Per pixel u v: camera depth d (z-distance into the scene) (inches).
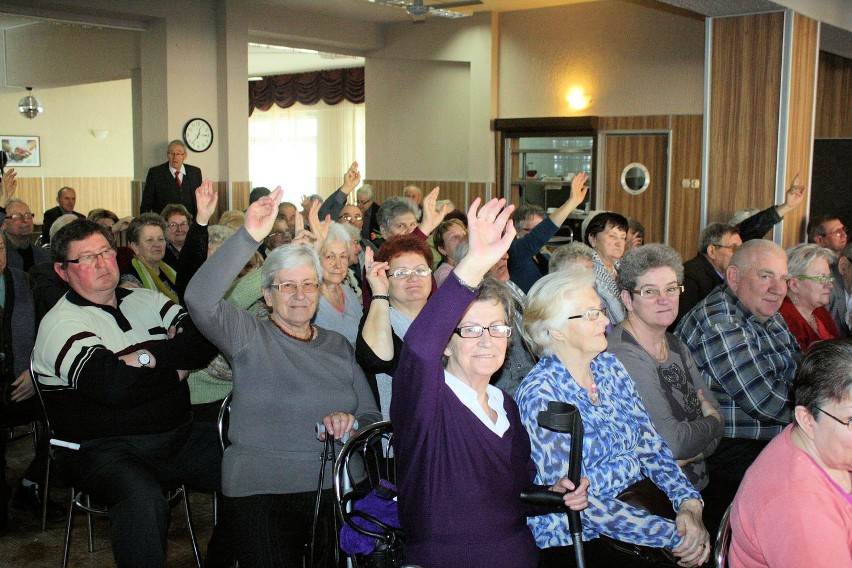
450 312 66.8
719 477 111.0
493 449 71.6
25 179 570.3
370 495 81.4
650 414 97.8
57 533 133.3
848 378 61.4
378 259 111.3
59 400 104.7
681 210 337.1
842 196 319.0
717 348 109.5
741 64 230.5
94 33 413.1
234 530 93.7
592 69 351.9
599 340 85.0
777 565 61.9
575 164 364.2
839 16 257.3
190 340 106.8
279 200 90.2
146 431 106.5
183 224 194.2
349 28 398.3
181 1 337.4
